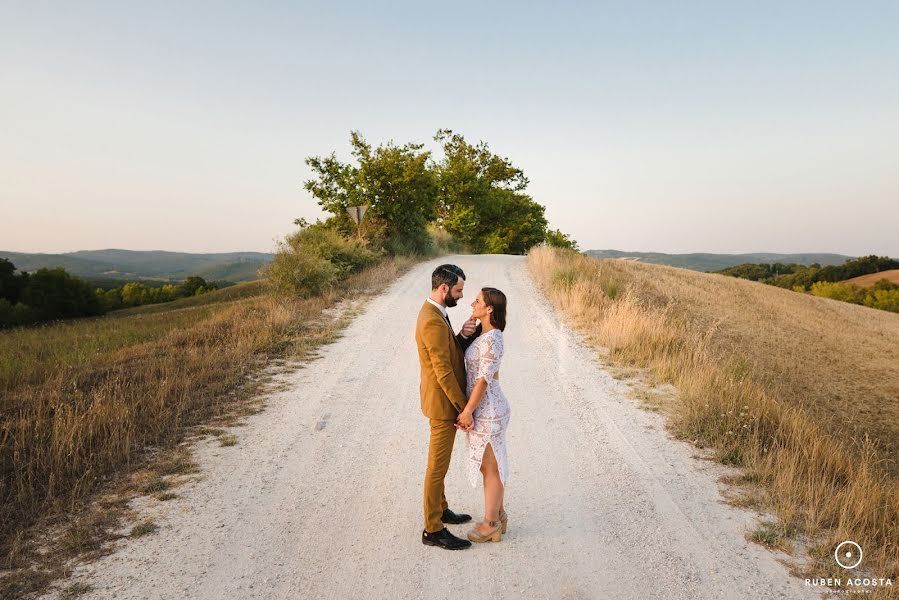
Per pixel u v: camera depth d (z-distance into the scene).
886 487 4.31
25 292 45.19
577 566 3.35
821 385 14.16
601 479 4.56
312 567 3.33
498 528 3.62
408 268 20.89
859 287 99.06
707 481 4.49
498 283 16.97
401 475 4.64
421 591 3.10
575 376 7.70
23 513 3.82
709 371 6.98
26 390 6.75
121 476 4.51
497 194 47.25
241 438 5.41
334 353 8.85
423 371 3.56
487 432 3.51
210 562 3.36
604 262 27.16
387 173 22.48
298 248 14.88
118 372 7.40
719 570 3.28
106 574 3.21
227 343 9.07
